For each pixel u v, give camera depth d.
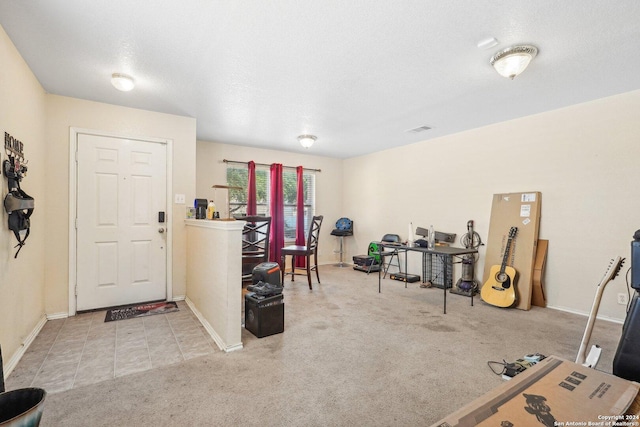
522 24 1.97
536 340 2.67
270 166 5.80
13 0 1.73
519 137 3.91
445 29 2.02
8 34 2.08
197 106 3.50
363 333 2.83
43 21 1.94
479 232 4.32
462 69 2.59
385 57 2.39
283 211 5.83
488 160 4.24
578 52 2.31
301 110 3.63
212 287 2.81
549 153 3.64
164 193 3.73
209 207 3.66
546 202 3.67
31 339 2.60
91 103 3.33
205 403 1.78
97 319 3.12
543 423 0.92
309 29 2.02
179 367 2.19
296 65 2.52
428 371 2.15
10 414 1.32
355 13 1.86
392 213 5.71
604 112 3.22
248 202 5.47
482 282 4.23
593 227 3.30
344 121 4.05
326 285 4.75
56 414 1.67
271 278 3.30
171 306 3.54
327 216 6.68
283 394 1.88
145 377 2.06
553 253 3.61
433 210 4.98
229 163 5.43
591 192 3.32
